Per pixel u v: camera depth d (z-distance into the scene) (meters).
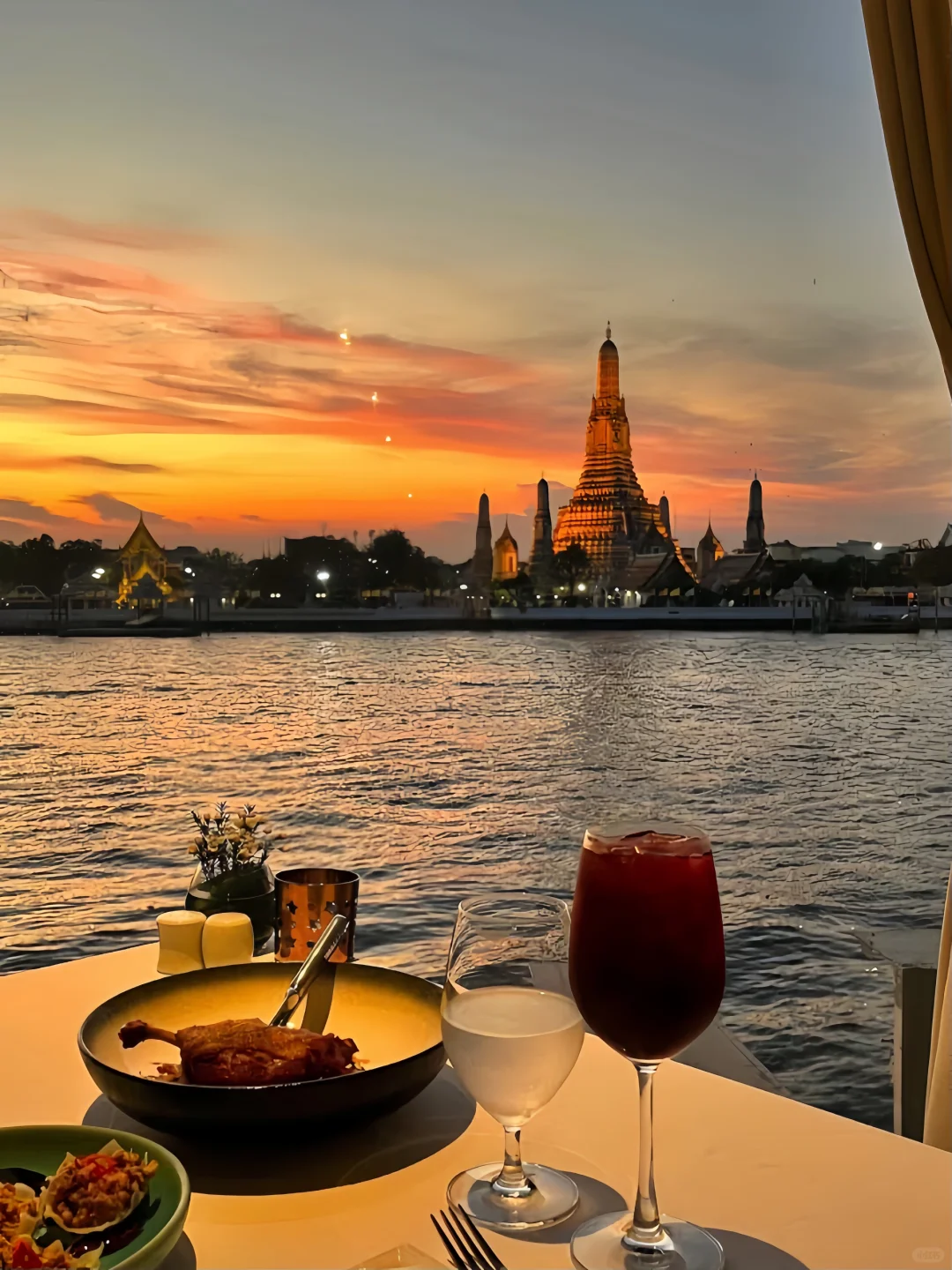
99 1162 0.77
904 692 56.47
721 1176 0.89
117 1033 1.04
